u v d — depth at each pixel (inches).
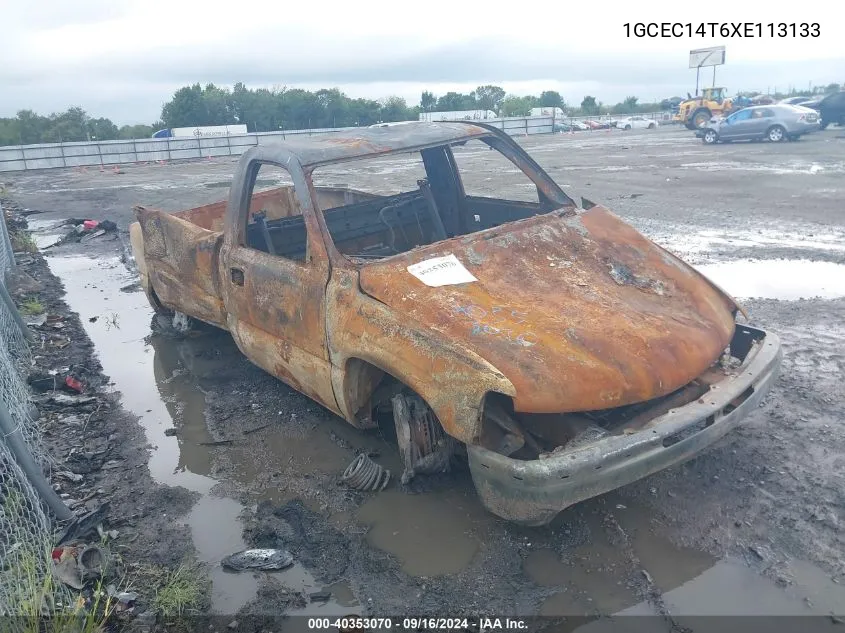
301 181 164.7
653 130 1774.1
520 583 121.8
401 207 224.1
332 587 124.7
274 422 190.2
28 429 175.9
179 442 183.2
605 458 114.6
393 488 153.0
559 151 1075.3
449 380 123.6
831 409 173.9
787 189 528.7
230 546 138.6
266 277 173.5
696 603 114.4
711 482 146.4
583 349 127.2
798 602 113.2
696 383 135.1
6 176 1149.7
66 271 387.9
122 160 1385.3
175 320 259.8
